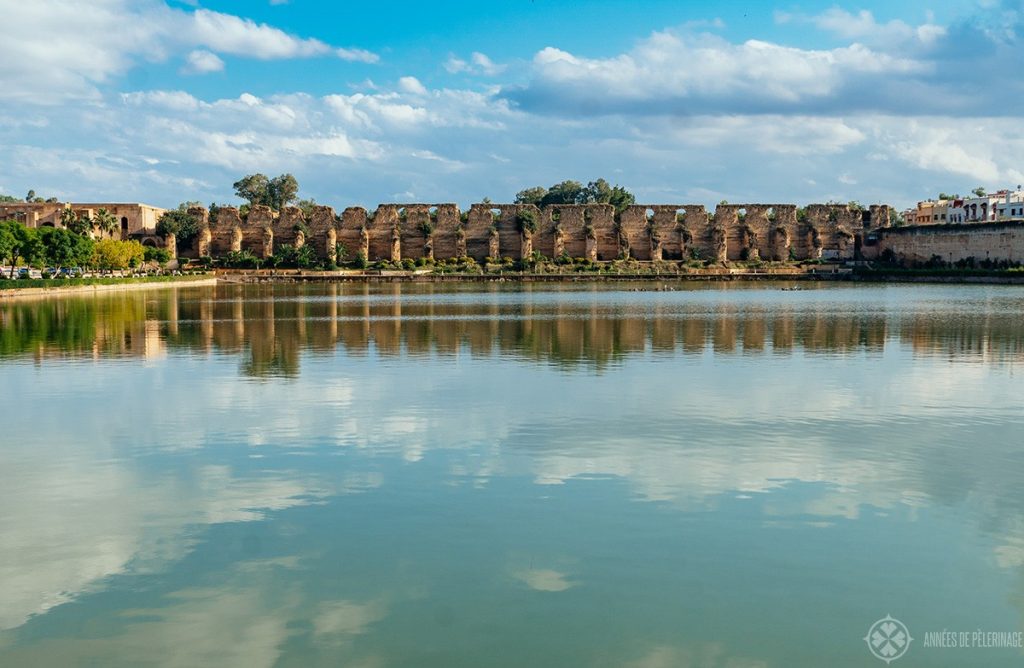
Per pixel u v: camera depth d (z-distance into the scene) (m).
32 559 14.75
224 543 15.38
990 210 191.50
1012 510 16.94
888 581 13.90
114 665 11.64
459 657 11.77
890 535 15.66
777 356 38.25
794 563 14.52
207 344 43.31
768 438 22.36
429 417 24.94
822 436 22.58
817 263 156.62
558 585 13.74
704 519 16.42
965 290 107.25
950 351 40.06
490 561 14.60
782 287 118.00
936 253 147.50
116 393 28.94
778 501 17.44
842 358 37.62
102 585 13.80
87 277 107.31
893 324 54.72
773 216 169.00
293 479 18.95
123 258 122.62
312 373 33.34
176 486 18.50
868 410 25.92
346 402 27.22
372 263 154.50
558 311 67.88
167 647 12.05
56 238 103.50
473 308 71.88
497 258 158.00
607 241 166.38
